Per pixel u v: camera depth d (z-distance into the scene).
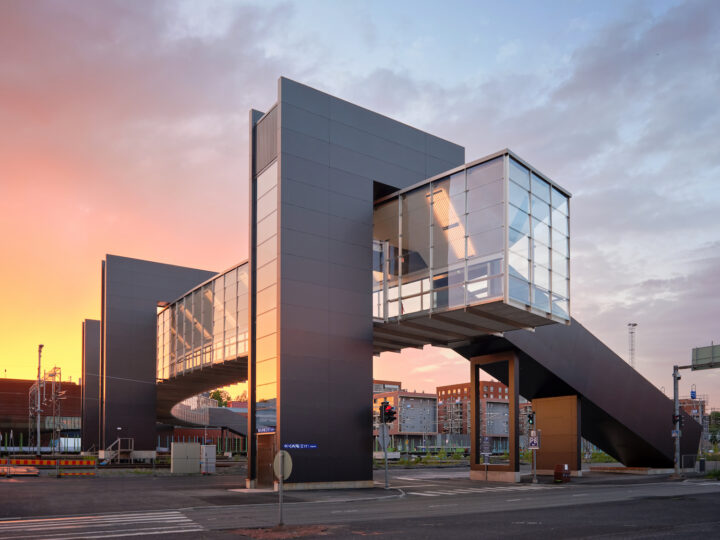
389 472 50.12
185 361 55.62
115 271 62.09
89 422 67.75
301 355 31.22
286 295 31.30
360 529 15.91
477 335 37.75
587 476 43.62
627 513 19.98
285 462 16.20
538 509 21.36
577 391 41.41
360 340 33.41
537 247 32.09
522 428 161.88
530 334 38.53
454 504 23.42
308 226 32.66
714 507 21.98
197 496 26.05
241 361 46.34
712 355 42.72
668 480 39.44
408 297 34.34
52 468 46.81
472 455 40.16
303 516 19.19
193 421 97.50
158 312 65.19
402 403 162.25
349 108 35.41
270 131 34.16
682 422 44.97
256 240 34.69
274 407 30.64
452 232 32.47
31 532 15.55
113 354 60.62
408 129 37.91
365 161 35.47
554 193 34.31
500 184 30.27
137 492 27.91
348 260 33.78
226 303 48.94
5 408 101.31
